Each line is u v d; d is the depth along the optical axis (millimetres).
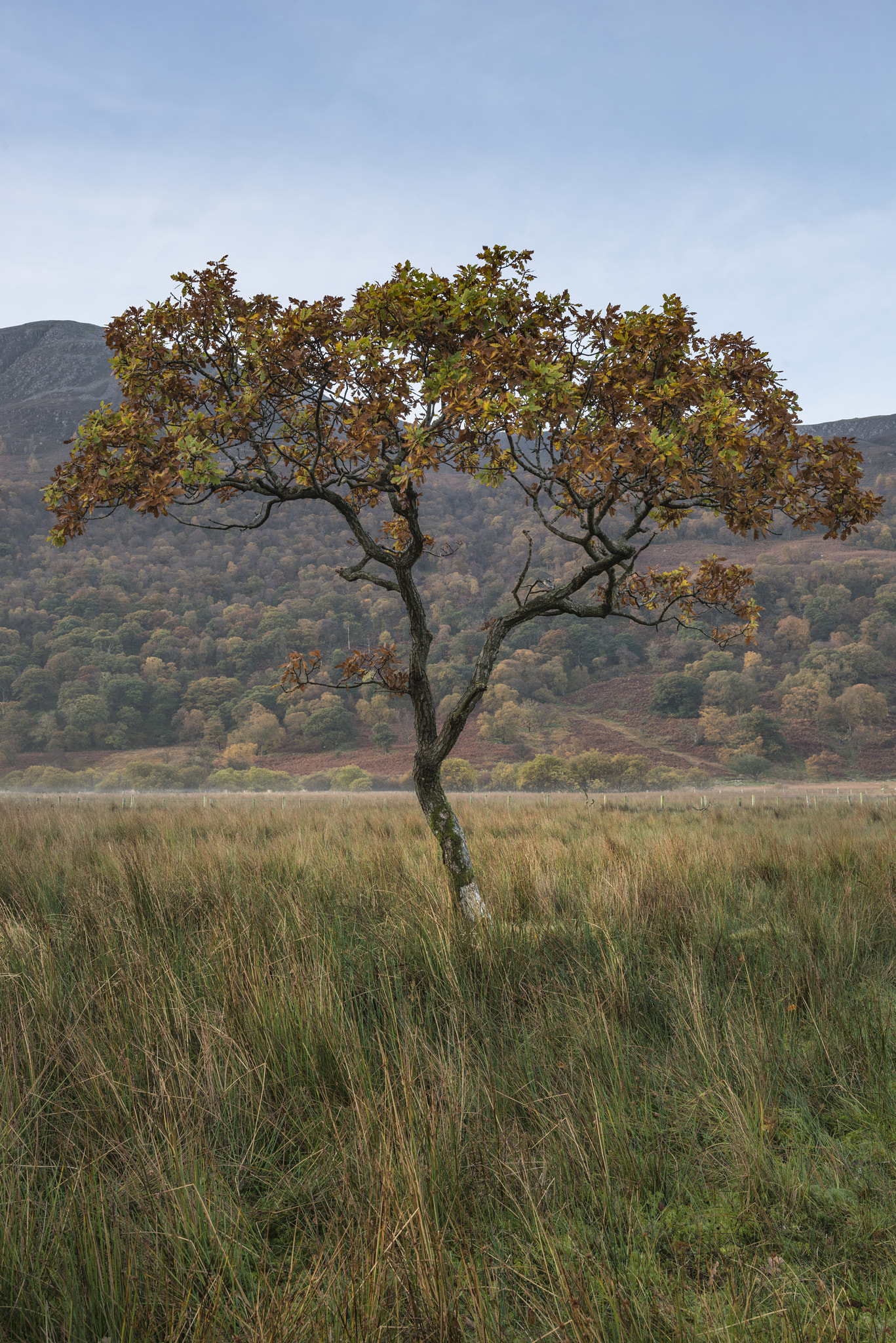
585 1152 2068
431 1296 1454
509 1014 2965
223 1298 1552
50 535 3873
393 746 101125
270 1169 2143
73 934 3852
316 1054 2574
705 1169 2096
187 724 108750
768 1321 1486
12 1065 2383
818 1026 2783
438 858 5777
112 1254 1633
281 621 133750
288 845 6723
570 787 74000
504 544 157875
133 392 4160
